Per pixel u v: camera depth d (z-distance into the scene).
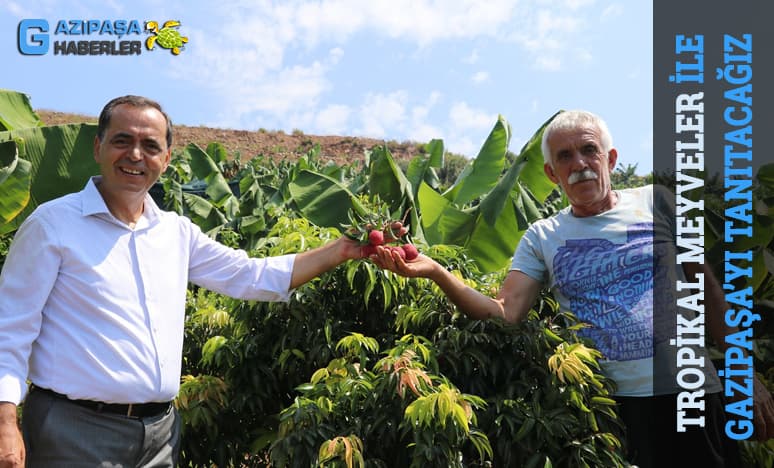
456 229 5.51
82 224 2.30
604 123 2.87
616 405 2.66
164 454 2.45
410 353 2.45
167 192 9.12
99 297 2.26
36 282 2.20
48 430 2.20
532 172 5.41
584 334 2.80
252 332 3.07
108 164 2.32
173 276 2.50
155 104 2.43
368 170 9.19
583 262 2.80
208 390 2.87
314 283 2.99
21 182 5.72
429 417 2.15
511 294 2.94
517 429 2.44
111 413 2.26
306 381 3.07
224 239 7.93
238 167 17.47
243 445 3.04
